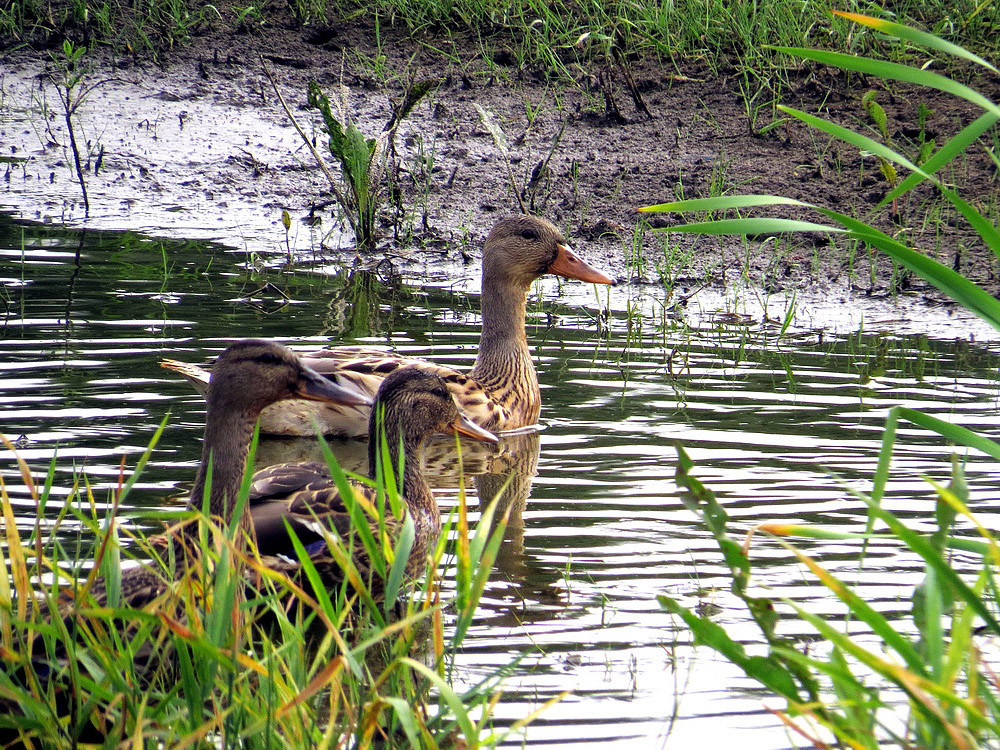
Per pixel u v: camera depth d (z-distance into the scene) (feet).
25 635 22.98
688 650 26.68
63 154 72.59
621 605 28.71
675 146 69.72
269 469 34.14
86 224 62.75
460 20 86.02
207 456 32.14
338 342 48.08
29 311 49.52
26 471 22.43
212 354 45.16
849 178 64.80
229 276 56.08
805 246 61.82
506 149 66.18
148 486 34.45
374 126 73.77
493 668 25.98
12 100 79.61
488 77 79.36
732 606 28.55
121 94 80.38
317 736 20.93
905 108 69.72
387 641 27.35
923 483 35.63
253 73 82.48
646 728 23.61
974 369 46.01
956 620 19.21
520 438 41.04
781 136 69.51
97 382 42.29
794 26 76.33
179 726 21.03
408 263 60.49
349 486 22.27
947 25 72.79
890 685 24.99
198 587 22.63
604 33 80.23
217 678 21.56
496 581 30.07
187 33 87.61
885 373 45.68
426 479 37.96
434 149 71.41
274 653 21.18
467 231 63.52
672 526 33.19
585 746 22.98
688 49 79.51
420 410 35.47
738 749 22.86
